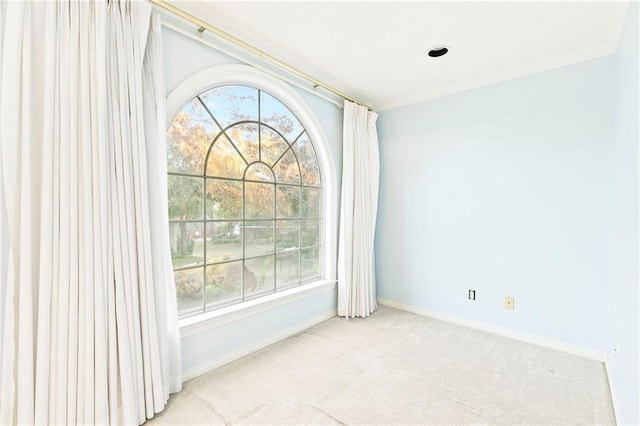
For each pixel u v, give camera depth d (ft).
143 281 5.07
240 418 5.22
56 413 4.17
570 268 7.72
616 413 5.27
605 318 7.27
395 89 9.77
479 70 8.44
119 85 4.82
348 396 5.84
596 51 7.22
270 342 8.04
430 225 10.07
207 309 7.09
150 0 5.40
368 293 10.39
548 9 5.82
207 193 7.06
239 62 7.19
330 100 9.73
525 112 8.27
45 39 4.15
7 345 3.92
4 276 3.92
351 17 6.14
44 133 4.09
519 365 7.04
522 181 8.35
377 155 10.65
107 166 4.63
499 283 8.78
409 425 5.09
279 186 8.84
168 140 6.30
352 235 10.06
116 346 4.69
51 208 4.14
